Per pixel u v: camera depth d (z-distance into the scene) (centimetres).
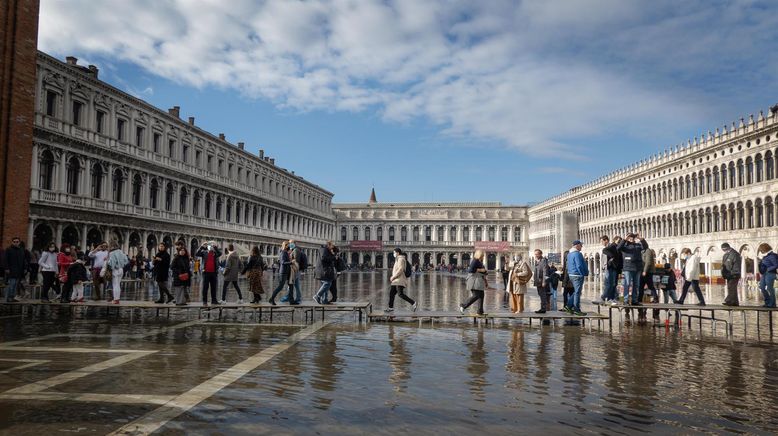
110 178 5388
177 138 6650
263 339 1600
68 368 1166
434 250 15112
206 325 1917
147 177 6000
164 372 1136
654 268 2312
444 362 1291
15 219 2778
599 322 2014
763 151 5384
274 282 5131
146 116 6003
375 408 906
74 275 2331
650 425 847
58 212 4644
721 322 2256
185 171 6744
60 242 4703
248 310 2466
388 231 15425
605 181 9331
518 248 14538
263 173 9512
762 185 5384
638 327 2016
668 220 7306
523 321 2183
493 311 2505
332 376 1127
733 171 5909
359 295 3688
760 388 1077
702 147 6444
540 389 1048
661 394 1025
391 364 1258
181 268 2158
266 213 9625
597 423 851
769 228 5253
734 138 5797
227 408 887
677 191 7075
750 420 877
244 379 1084
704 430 827
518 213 14912
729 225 5931
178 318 2130
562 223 5334
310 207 12481
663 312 2595
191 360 1267
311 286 4672
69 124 4822
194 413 858
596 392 1032
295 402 930
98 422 807
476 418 863
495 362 1301
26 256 2625
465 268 13300
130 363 1223
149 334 1678
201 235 7188
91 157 5091
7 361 1238
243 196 8544
